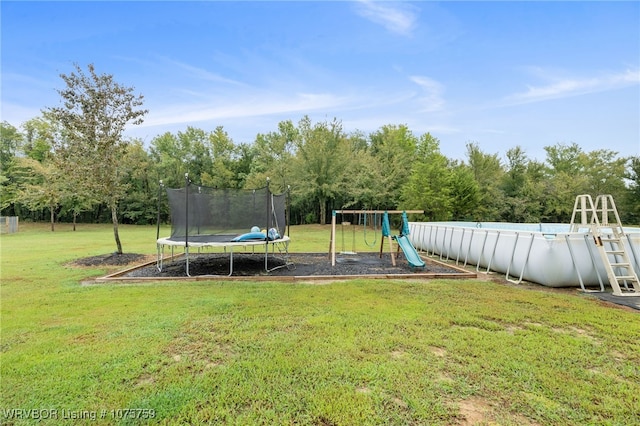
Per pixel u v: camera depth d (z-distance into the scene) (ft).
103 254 29.66
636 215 70.69
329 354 8.96
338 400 6.83
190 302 14.06
